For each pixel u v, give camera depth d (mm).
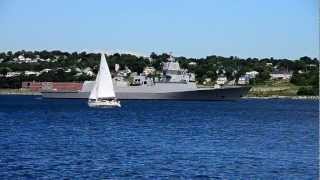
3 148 79500
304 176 58656
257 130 118250
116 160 68000
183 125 131750
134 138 96750
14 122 140125
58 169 61344
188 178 57125
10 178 56312
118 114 178625
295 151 78500
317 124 137625
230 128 123500
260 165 65125
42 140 91875
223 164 65500
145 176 57969
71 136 100000
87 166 63500
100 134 104625
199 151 77312
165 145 85000
